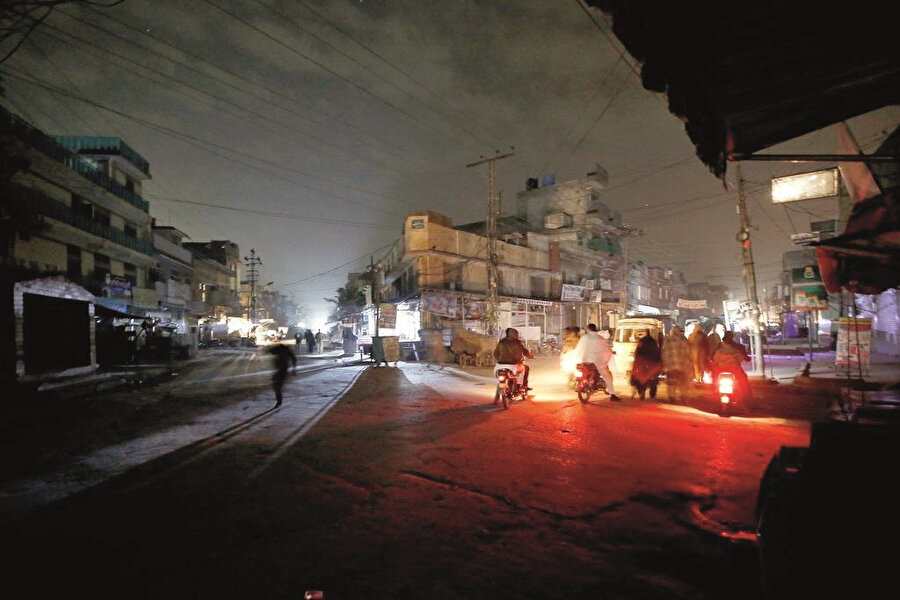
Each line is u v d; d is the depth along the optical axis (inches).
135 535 168.6
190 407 435.8
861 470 93.7
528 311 1454.2
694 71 113.1
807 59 120.3
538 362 981.8
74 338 506.9
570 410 401.4
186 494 209.2
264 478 230.5
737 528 171.3
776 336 1616.6
